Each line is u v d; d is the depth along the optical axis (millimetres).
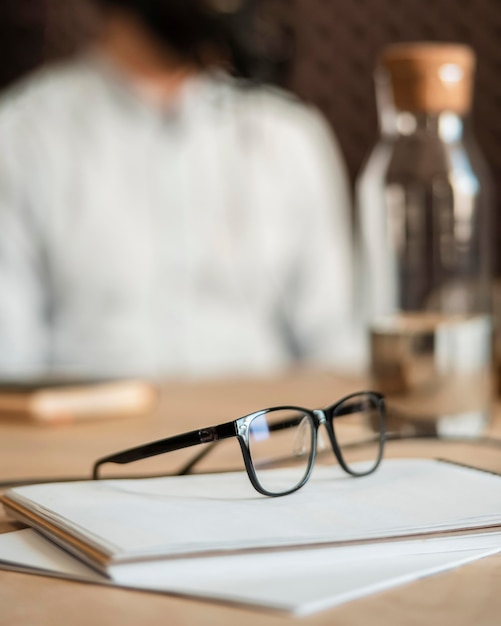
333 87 2619
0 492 618
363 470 575
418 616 388
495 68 2291
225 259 1935
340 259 2094
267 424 539
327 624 379
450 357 781
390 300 813
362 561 445
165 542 420
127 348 1835
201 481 553
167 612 394
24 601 411
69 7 2547
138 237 1861
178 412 976
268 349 1942
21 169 1825
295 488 524
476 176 817
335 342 2018
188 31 1808
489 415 814
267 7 1936
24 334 1755
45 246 1836
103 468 712
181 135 1936
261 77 1936
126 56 1894
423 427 787
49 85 1920
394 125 820
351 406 586
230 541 423
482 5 2305
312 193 2064
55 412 909
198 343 1889
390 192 809
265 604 391
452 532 462
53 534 462
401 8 2475
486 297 815
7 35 2553
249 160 1992
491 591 417
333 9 2590
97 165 1864
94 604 405
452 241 803
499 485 533
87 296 1838
